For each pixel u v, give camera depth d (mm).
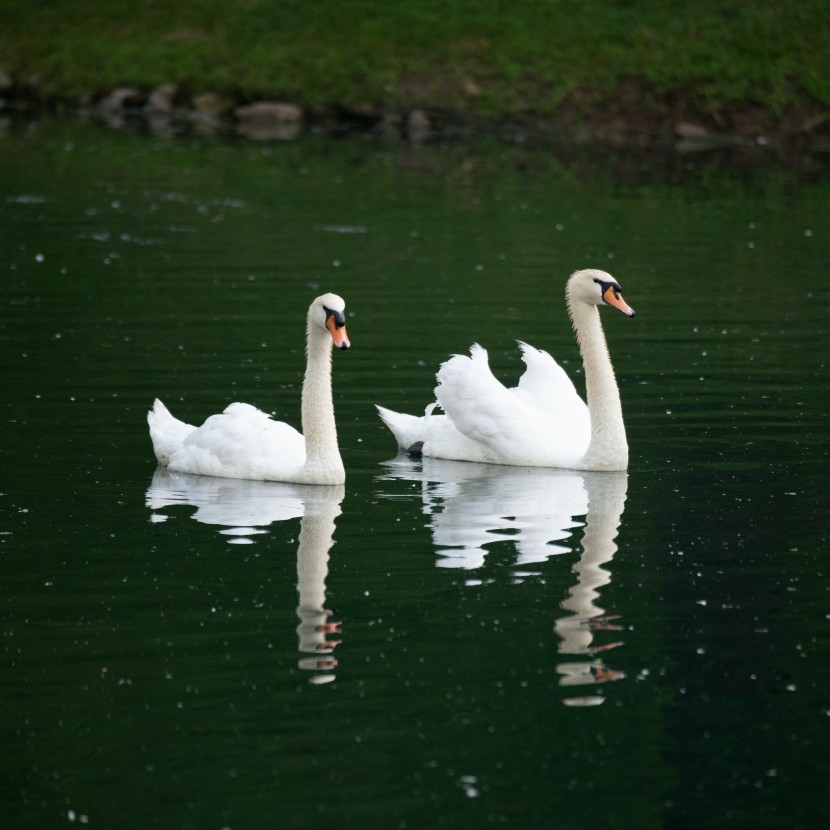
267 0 55656
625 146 46406
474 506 14320
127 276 26766
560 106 49375
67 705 9625
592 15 52625
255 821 8234
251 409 16062
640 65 50000
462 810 8344
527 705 9602
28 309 23844
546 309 24359
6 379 19203
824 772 8781
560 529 13414
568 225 32750
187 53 53531
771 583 11812
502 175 40312
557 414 16891
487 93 50156
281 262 28375
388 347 21500
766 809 8367
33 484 14797
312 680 9984
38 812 8344
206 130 48562
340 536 13227
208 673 10094
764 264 28188
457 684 9922
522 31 52312
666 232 31922
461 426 16547
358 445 17031
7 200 34750
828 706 9586
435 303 24750
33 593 11617
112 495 14500
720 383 19188
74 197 35344
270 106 50688
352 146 45719
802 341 21625
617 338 22141
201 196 35906
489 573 12141
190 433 15945
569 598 11523
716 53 49781
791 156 44375
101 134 46688
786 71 48750
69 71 53656
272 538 13141
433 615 11164
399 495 14805
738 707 9578
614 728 9297
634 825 8203
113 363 20234
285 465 15383
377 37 52969
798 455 15820
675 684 9898
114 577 12000
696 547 12766
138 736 9195
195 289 25734
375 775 8742
